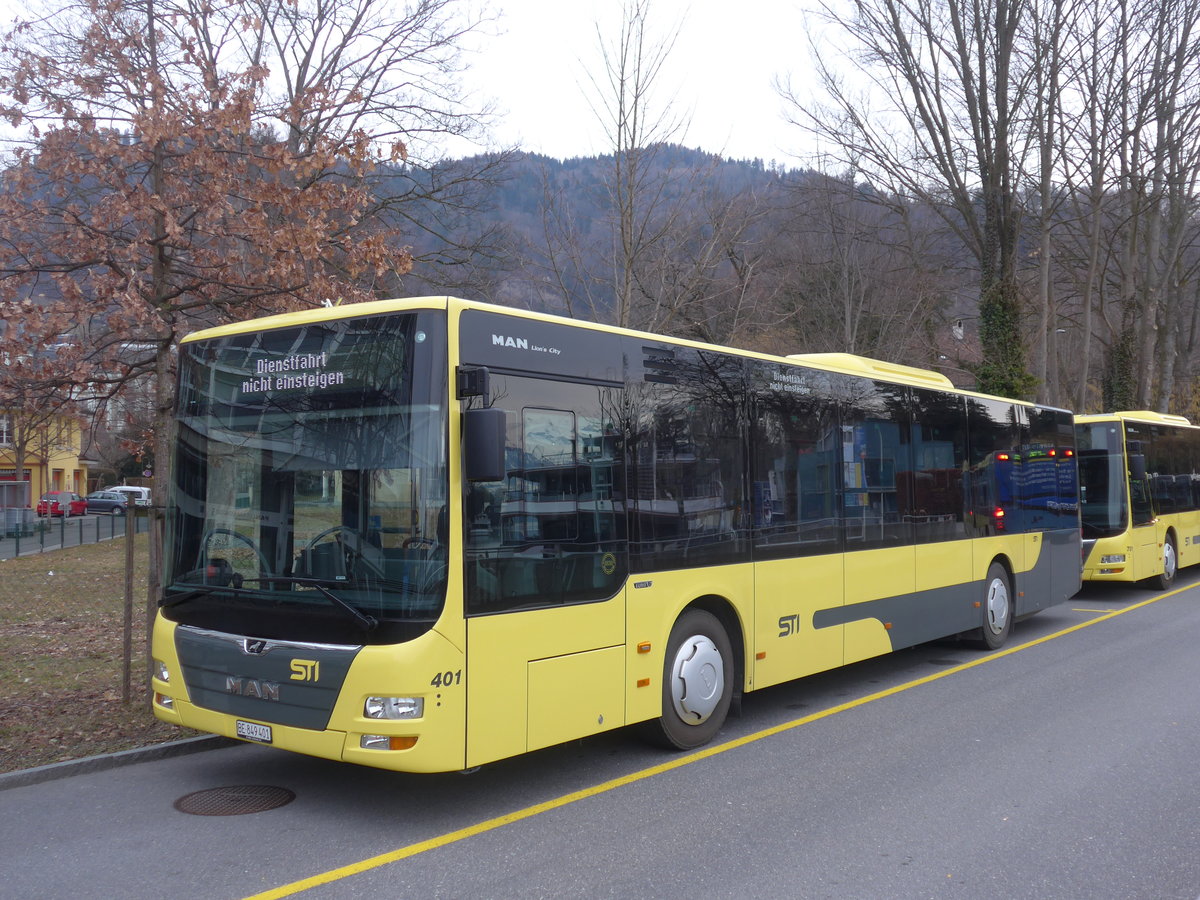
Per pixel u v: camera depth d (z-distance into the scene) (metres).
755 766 6.79
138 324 8.20
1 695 8.60
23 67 8.09
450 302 5.52
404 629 5.22
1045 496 12.98
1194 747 7.12
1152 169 26.33
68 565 23.91
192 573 6.18
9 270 8.06
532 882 4.75
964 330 31.03
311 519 5.64
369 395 5.55
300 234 8.40
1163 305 31.16
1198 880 4.74
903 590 9.66
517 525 5.77
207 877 4.83
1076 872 4.84
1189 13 24.11
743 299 17.17
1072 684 9.44
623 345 6.68
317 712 5.39
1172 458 18.44
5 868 4.97
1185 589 17.62
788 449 8.23
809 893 4.60
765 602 7.82
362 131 8.98
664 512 6.88
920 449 10.16
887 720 8.13
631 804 5.96
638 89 14.06
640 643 6.59
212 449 6.21
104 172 8.18
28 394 8.38
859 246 27.34
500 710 5.57
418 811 5.85
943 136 23.33
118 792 6.25
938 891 4.61
